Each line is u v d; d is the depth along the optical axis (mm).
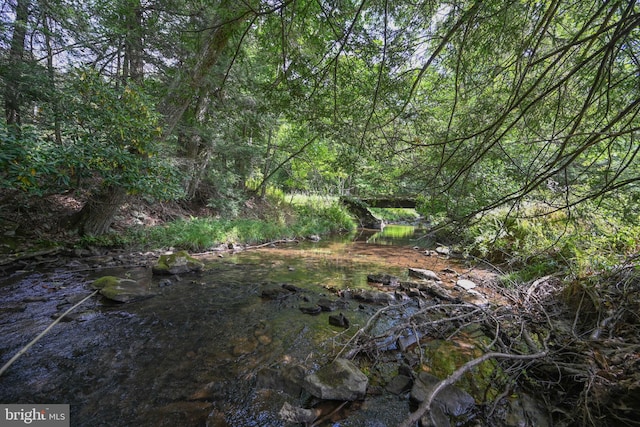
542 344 2777
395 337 2873
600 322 2771
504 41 2256
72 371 2463
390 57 2494
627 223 2691
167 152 7168
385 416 1996
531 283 4492
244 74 7164
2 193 5898
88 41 6195
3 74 5086
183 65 6441
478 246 6734
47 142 4293
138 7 6012
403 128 3283
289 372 2402
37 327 3148
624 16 1105
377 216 22297
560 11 2092
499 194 3264
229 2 2580
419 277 5754
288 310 3912
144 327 3309
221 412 2029
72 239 6156
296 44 2854
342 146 4164
